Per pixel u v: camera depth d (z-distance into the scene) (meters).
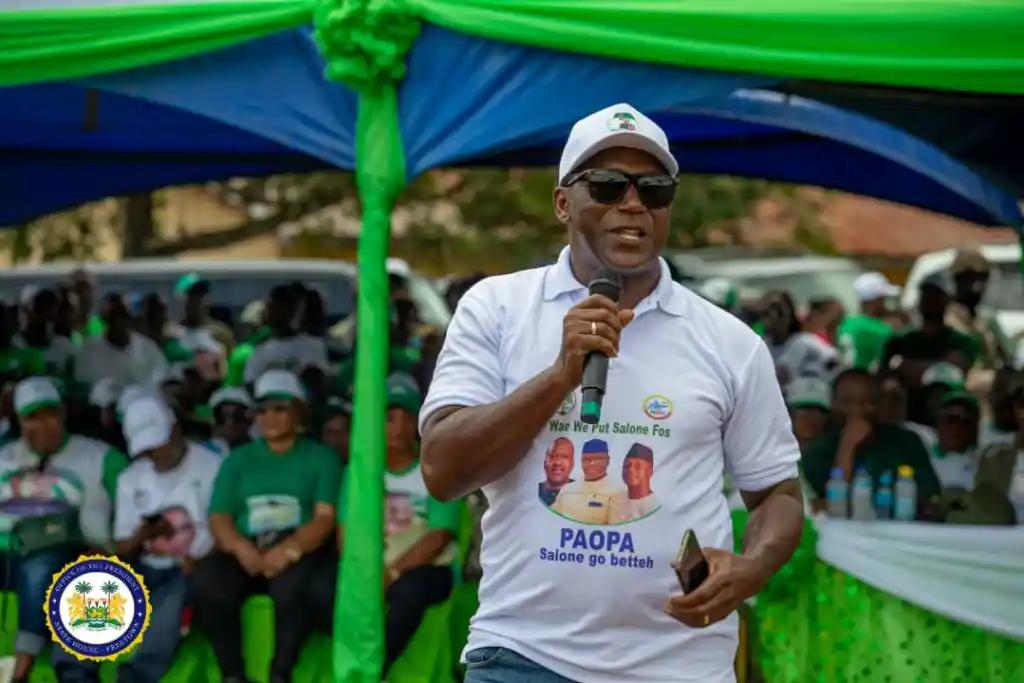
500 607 3.49
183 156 10.70
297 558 7.14
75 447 7.77
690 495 3.42
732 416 3.54
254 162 10.73
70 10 6.70
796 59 5.82
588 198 3.48
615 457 3.41
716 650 3.50
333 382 9.48
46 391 7.71
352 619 6.32
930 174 9.18
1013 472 7.31
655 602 3.39
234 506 7.28
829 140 10.32
